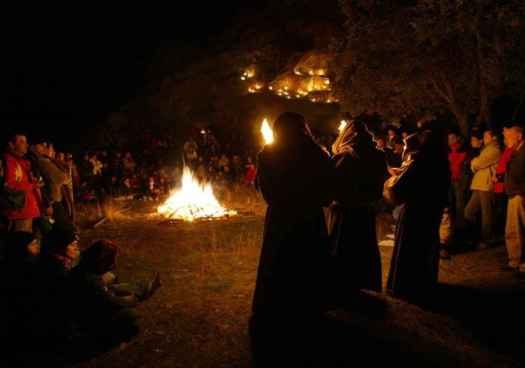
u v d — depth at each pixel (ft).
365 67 36.45
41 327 13.58
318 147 14.69
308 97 73.72
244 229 30.58
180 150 68.44
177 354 13.41
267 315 14.75
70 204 27.20
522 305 16.66
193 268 21.66
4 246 14.51
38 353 13.41
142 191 48.98
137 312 16.42
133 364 12.88
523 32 28.96
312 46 68.64
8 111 66.90
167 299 17.66
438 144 17.16
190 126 72.33
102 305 14.34
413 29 33.47
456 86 35.06
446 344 13.83
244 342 14.03
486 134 24.26
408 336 14.28
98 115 69.26
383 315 15.79
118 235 29.55
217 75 72.54
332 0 65.16
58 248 14.64
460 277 19.95
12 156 19.58
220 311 16.39
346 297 16.49
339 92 39.27
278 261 14.38
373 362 12.77
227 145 68.59
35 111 68.59
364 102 37.63
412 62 34.35
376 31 34.50
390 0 34.68
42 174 22.62
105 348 13.80
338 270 16.43
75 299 14.14
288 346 13.69
